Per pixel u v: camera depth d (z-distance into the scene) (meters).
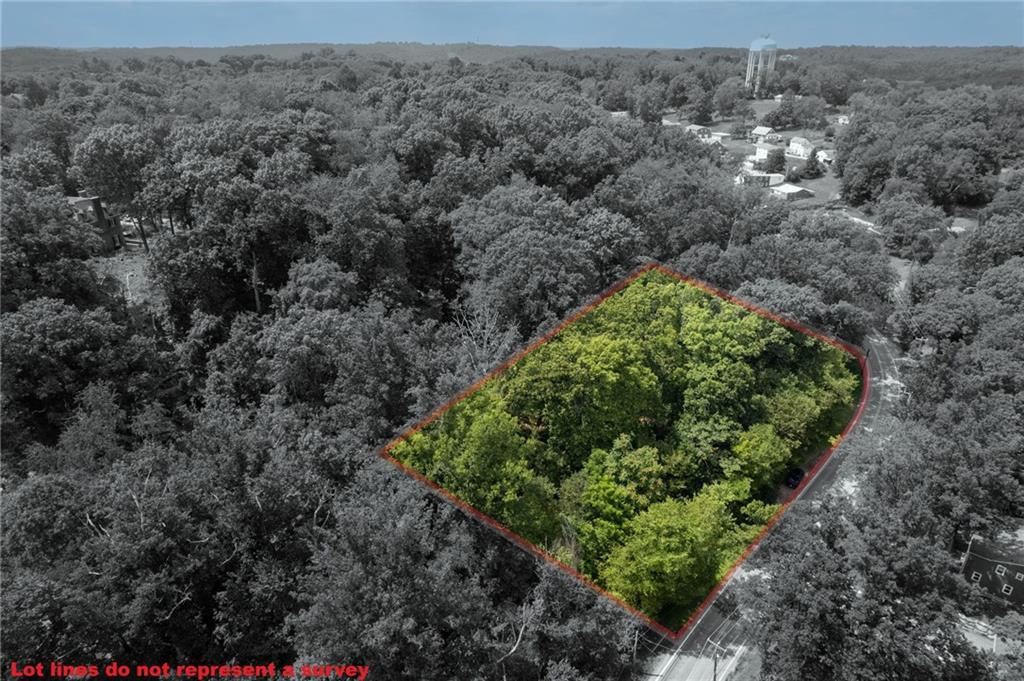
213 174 65.56
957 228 125.94
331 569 32.91
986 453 50.94
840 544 36.34
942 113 167.75
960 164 134.88
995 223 98.25
